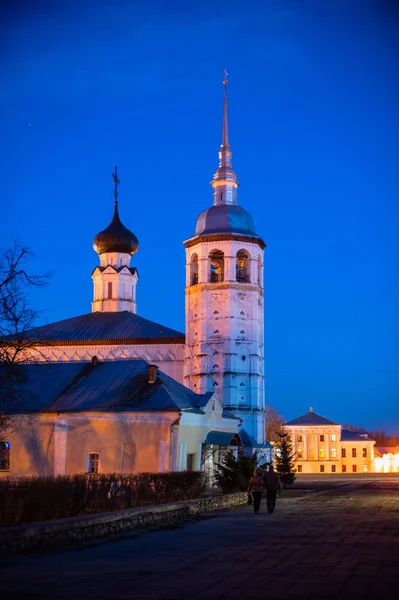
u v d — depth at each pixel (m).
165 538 22.73
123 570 16.61
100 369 54.84
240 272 86.69
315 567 16.75
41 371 55.38
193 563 17.61
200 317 84.88
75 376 54.50
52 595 13.70
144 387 51.59
